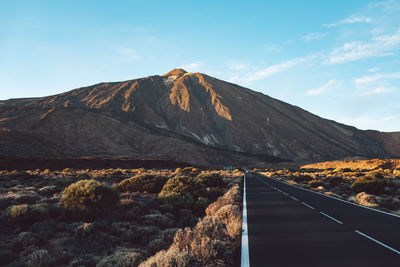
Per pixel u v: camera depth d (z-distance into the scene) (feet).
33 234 25.23
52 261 20.27
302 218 36.86
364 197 56.65
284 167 517.14
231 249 22.44
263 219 36.11
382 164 214.90
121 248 24.11
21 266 19.10
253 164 525.75
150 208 43.91
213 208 41.65
